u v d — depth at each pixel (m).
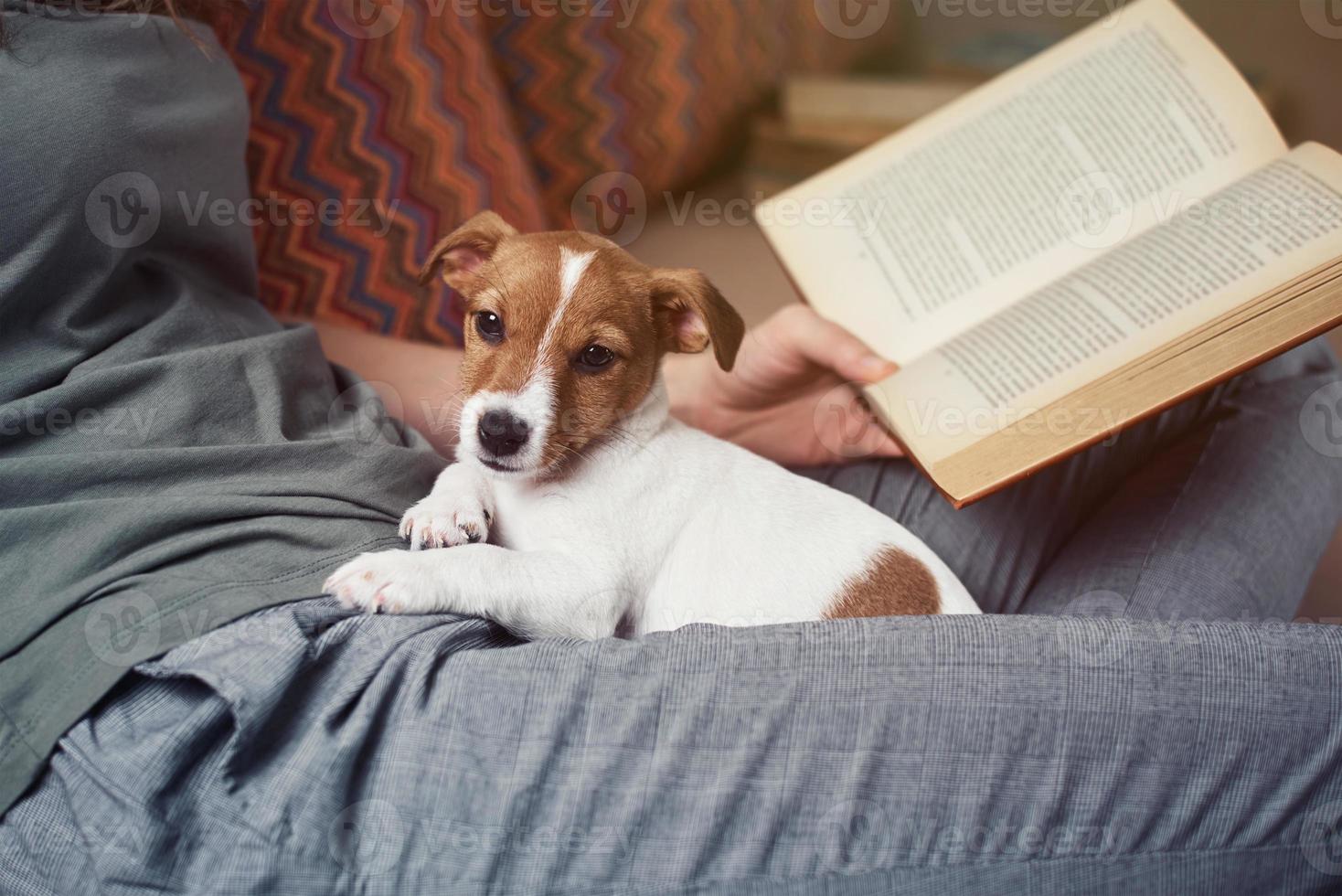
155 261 1.47
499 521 1.62
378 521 1.38
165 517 1.18
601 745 1.08
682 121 3.00
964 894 1.11
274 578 1.19
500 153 2.39
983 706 1.11
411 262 2.15
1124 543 1.79
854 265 1.96
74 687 1.06
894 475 2.00
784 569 1.61
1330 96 4.20
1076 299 1.66
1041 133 1.97
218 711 1.05
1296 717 1.12
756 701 1.11
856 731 1.11
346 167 2.05
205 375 1.34
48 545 1.16
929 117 2.08
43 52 1.32
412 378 1.96
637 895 1.08
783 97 3.43
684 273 1.67
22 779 1.06
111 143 1.34
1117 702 1.12
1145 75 1.94
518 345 1.55
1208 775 1.12
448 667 1.12
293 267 2.01
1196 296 1.54
